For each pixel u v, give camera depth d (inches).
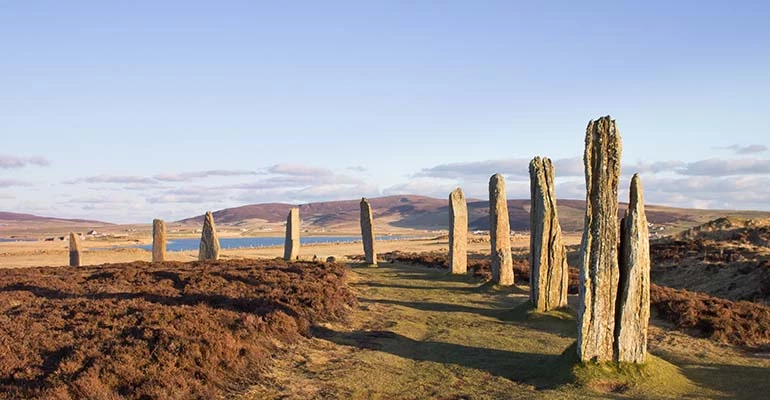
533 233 826.2
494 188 1087.6
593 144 509.0
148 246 3331.7
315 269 1197.7
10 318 593.9
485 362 569.9
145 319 572.7
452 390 484.4
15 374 422.6
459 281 1190.3
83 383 410.3
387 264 1640.0
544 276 808.3
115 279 1003.3
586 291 506.0
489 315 823.7
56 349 484.4
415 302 938.1
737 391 467.8
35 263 1913.1
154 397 411.5
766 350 605.3
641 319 503.5
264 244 4037.9
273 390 474.6
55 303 689.0
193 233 6806.1
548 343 644.7
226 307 698.8
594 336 504.1
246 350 535.2
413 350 625.6
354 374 525.3
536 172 825.5
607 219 503.5
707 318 694.5
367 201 1615.4
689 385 485.7
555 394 461.7
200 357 485.7
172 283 959.6
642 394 458.3
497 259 1074.1
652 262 1310.3
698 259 1230.3
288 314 699.4
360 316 806.5
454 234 1305.4
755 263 1062.4
